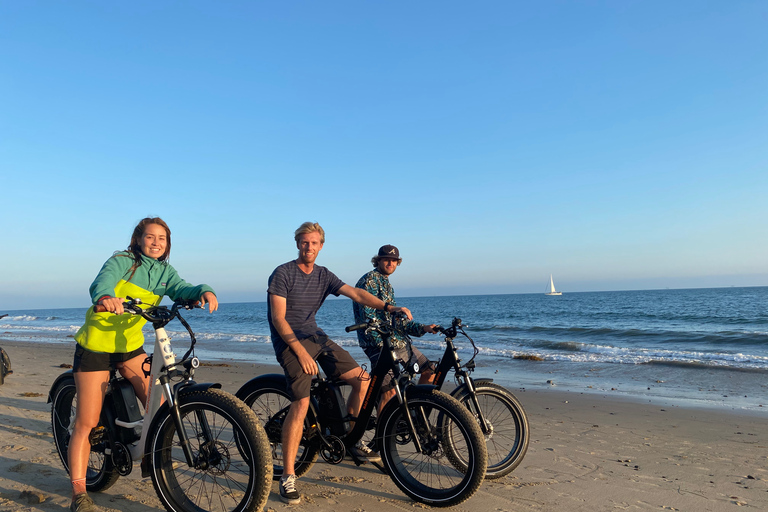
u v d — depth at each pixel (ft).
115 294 9.58
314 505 10.09
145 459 9.25
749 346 51.31
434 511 9.89
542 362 39.99
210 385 9.02
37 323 141.79
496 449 13.30
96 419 9.67
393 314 11.59
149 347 47.98
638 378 31.81
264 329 103.14
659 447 15.44
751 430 17.98
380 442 10.71
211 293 9.35
